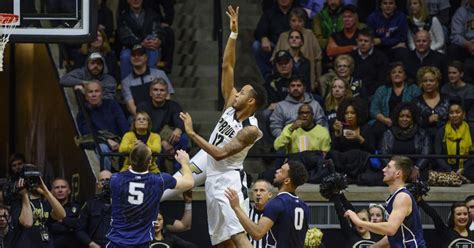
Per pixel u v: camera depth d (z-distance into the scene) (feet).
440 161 54.24
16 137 64.49
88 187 53.42
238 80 60.39
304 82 54.95
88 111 53.88
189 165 40.73
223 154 38.70
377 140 54.34
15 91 64.34
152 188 39.65
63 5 47.34
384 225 39.32
